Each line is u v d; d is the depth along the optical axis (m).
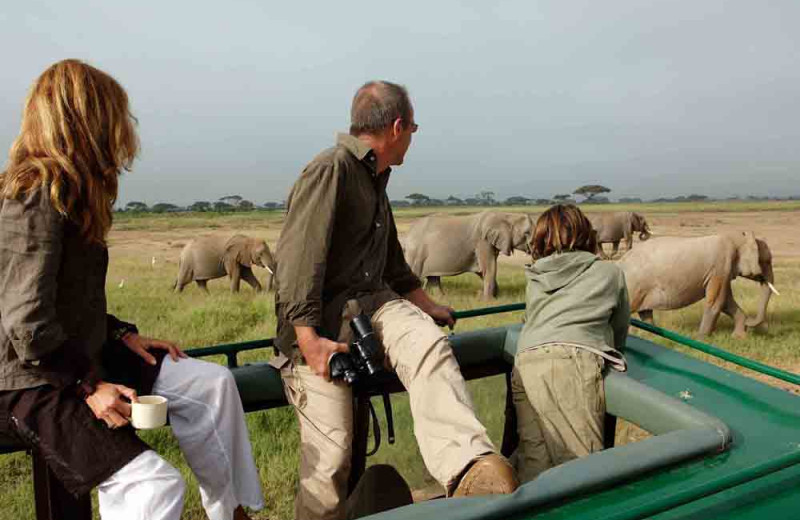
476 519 1.65
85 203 1.99
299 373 2.66
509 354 3.25
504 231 14.73
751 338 10.48
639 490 1.86
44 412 1.91
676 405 2.36
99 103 2.01
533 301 3.02
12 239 1.85
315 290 2.53
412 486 3.10
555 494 1.75
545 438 2.74
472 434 2.28
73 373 1.96
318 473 2.62
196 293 15.93
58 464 1.89
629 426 2.69
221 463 2.25
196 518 4.03
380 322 2.69
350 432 2.66
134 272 19.52
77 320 2.05
